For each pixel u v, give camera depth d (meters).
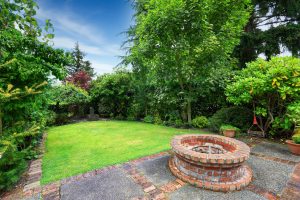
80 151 4.06
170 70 7.11
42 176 2.80
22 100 3.38
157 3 6.19
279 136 5.03
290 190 2.35
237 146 2.96
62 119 8.75
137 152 3.84
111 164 3.20
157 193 2.29
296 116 4.02
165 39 6.55
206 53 6.40
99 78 12.95
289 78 4.26
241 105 6.04
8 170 2.48
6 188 2.39
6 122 3.46
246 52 9.23
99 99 11.58
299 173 2.83
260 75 4.66
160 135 5.52
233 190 2.35
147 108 9.70
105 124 8.20
